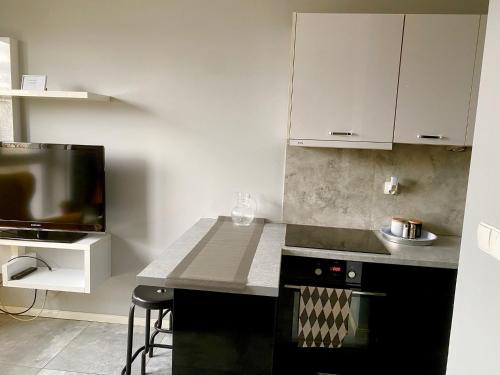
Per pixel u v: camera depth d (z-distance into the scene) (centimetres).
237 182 271
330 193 262
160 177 275
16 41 266
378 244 226
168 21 259
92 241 262
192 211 277
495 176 131
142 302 203
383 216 260
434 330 207
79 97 244
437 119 219
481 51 211
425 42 214
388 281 208
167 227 280
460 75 214
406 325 209
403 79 218
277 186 268
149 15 259
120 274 288
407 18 213
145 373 236
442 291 205
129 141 273
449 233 257
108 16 261
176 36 260
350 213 262
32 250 288
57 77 270
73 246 256
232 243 215
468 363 144
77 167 257
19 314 299
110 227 283
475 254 142
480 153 142
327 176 260
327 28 218
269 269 173
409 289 207
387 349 211
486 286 134
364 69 219
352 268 209
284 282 213
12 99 266
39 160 259
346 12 247
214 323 168
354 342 213
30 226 265
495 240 126
